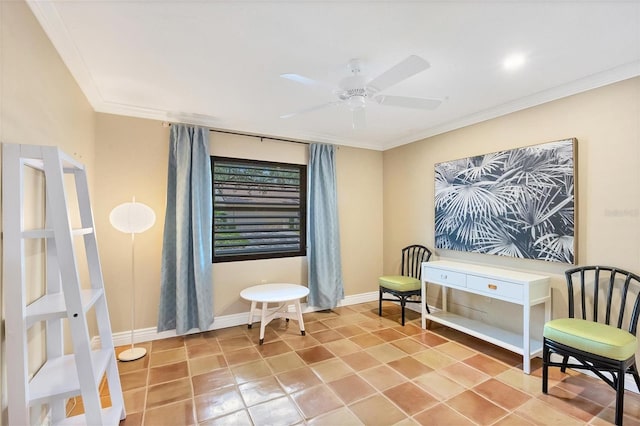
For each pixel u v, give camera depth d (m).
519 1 1.55
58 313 1.38
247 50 2.01
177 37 1.85
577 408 2.05
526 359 2.50
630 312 2.26
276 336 3.28
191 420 1.95
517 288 2.57
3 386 1.27
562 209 2.58
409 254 4.21
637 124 2.22
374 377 2.45
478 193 3.26
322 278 4.03
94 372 1.43
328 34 1.83
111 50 1.99
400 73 1.80
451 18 1.68
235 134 3.63
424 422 1.92
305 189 4.13
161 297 3.15
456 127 3.54
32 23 1.54
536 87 2.59
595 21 1.71
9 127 1.33
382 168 4.75
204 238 3.31
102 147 2.97
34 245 1.59
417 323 3.67
